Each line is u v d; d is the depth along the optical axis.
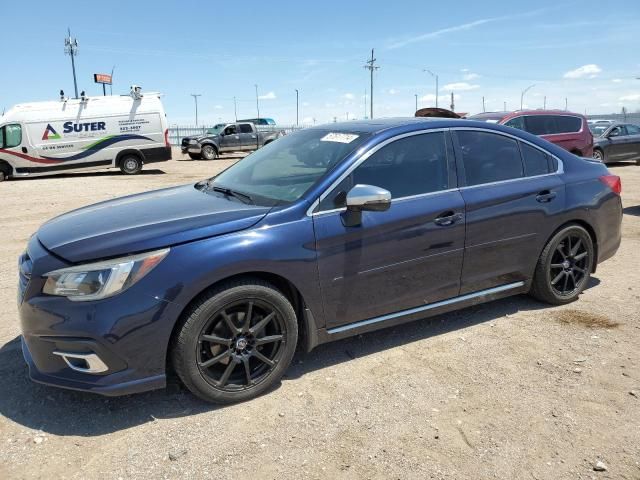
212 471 2.59
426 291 3.79
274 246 3.13
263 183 3.76
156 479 2.54
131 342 2.85
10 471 2.60
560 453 2.69
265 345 3.28
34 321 2.89
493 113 12.94
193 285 2.92
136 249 2.88
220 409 3.12
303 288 3.27
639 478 2.51
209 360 3.07
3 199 12.75
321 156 3.71
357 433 2.88
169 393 3.29
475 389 3.29
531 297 4.78
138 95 19.72
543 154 4.42
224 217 3.18
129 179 17.61
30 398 3.24
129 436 2.87
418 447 2.75
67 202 12.16
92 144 19.16
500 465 2.62
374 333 4.13
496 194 3.99
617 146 17.53
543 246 4.34
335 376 3.48
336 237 3.34
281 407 3.13
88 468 2.62
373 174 3.57
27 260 3.12
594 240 4.68
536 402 3.14
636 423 2.92
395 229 3.54
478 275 4.02
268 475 2.56
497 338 3.99
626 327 4.15
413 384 3.36
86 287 2.80
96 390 2.86
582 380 3.37
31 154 18.45
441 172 3.84
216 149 27.95
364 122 4.14
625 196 11.01
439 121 3.98
